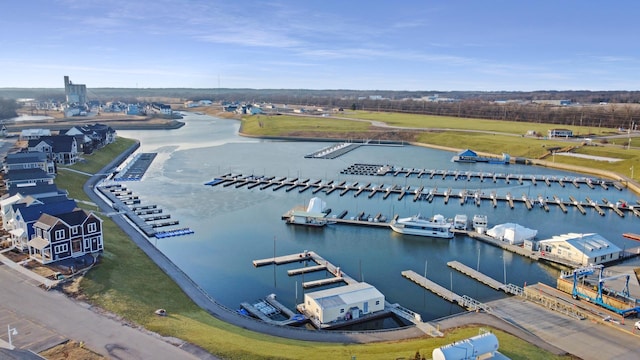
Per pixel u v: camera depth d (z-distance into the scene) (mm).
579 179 166750
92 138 197625
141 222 108812
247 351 50375
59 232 72625
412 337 57781
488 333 51281
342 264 88438
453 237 104312
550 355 52906
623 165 180750
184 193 141875
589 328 60219
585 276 73688
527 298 70625
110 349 49062
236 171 177750
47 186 100125
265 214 120938
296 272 83062
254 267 86000
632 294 70250
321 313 63562
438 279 81562
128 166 181500
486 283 78875
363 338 57406
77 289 63562
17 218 78750
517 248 94938
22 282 65250
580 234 95062
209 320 61062
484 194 144875
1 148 184375
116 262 76375
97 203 121688
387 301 72812
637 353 54094
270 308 69250
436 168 191875
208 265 86562
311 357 50062
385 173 177625
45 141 157250
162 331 53875
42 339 50625
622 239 104312
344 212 121938
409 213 123688
